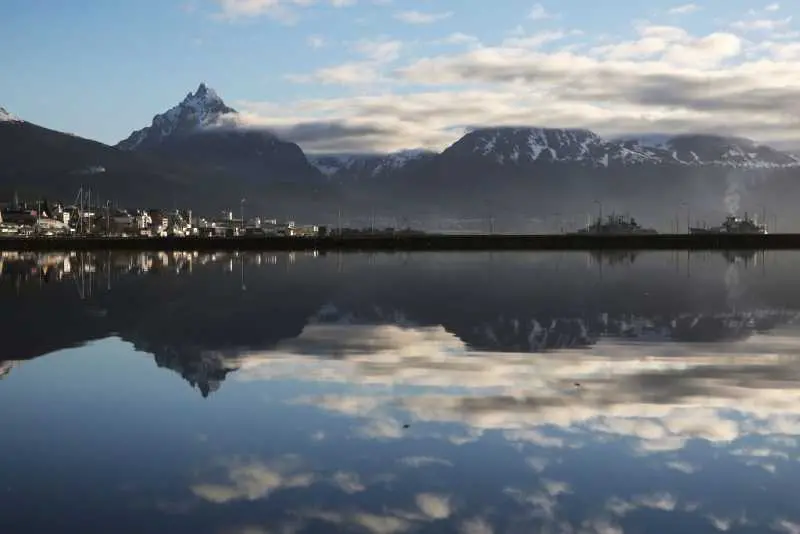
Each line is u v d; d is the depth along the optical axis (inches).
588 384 983.0
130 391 959.0
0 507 565.9
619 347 1302.9
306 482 617.0
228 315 1851.6
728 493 591.2
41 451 701.3
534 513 555.5
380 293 2496.3
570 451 692.1
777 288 2593.5
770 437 733.9
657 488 601.3
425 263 4785.9
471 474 634.2
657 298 2235.5
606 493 591.5
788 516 548.1
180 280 3235.7
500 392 938.1
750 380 1003.3
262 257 6141.7
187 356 1229.7
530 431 758.5
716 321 1675.7
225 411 848.9
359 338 1437.0
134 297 2380.7
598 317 1755.7
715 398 897.5
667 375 1042.1
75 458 679.7
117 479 625.6
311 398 911.0
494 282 2977.4
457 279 3181.6
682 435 741.9
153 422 803.4
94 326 1644.9
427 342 1378.0
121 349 1310.3
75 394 943.0
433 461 667.4
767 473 632.4
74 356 1236.5
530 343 1358.3
